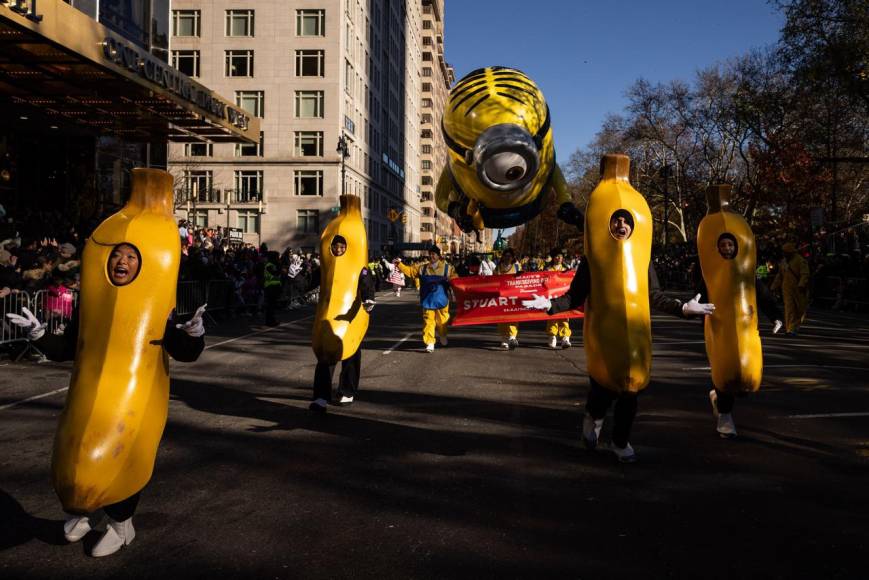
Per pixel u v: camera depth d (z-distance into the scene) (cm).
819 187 3488
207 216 4981
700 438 599
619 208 524
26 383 868
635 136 4547
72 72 1648
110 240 372
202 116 2112
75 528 381
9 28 1331
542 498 449
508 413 705
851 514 418
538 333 1516
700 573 339
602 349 514
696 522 406
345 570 345
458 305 1123
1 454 554
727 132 4112
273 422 668
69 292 1134
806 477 491
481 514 421
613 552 364
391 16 7488
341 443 589
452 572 342
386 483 482
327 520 413
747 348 577
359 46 5741
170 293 379
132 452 354
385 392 820
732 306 582
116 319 361
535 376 933
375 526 403
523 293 1123
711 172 4538
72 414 351
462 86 754
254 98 4978
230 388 852
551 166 754
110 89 1797
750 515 417
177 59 4975
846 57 2438
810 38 2553
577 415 696
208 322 1712
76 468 340
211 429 639
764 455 546
